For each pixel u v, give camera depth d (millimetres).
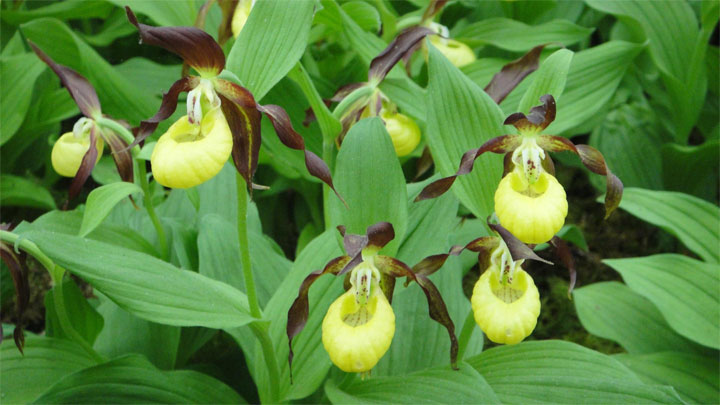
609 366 494
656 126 814
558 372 496
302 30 446
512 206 448
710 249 594
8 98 710
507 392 493
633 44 684
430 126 477
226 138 434
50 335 550
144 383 502
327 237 527
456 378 482
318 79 697
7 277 652
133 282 444
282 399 504
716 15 686
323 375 500
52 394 484
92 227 470
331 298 514
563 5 872
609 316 639
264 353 488
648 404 471
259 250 566
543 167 475
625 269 586
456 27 878
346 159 462
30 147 808
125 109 662
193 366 592
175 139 442
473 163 462
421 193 466
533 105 466
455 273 559
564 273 759
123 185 490
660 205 607
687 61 743
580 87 681
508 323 454
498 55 826
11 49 780
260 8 445
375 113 578
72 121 874
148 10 677
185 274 464
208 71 430
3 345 535
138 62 794
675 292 575
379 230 437
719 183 819
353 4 670
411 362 535
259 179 769
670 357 595
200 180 430
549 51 738
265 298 547
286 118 429
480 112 477
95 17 853
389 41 721
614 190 462
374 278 458
